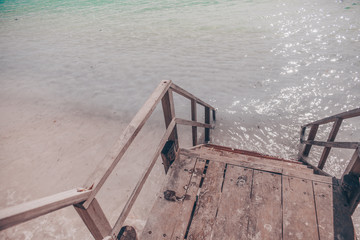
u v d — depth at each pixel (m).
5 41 13.69
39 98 7.61
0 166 5.02
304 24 11.34
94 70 9.12
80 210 1.20
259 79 7.54
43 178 4.69
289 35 10.39
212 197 2.19
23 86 8.41
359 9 12.17
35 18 18.62
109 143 5.55
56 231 3.64
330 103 6.20
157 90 1.90
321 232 1.87
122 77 8.45
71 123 6.33
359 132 5.16
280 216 2.00
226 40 10.65
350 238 1.83
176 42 11.02
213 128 5.94
